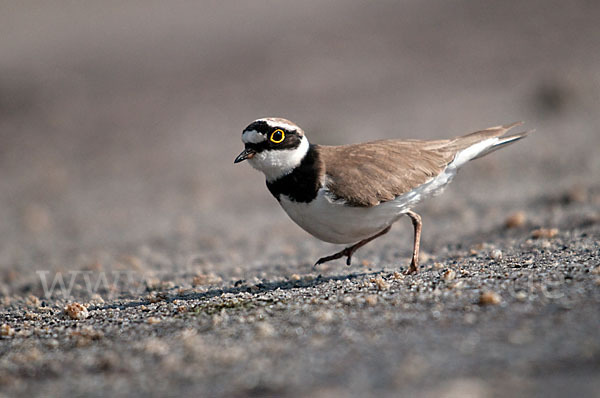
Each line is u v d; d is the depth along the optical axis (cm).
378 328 607
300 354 566
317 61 2900
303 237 1341
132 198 1786
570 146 1680
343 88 2575
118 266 1200
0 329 724
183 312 729
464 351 537
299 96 2547
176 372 556
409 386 488
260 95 2597
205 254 1263
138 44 3275
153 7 3922
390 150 827
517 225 1137
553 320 576
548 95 2105
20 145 2339
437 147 862
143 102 2639
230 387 519
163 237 1434
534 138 1817
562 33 2850
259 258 1198
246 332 632
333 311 667
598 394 450
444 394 467
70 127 2462
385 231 916
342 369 529
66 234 1549
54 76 2923
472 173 1630
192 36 3359
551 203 1266
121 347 633
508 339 550
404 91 2475
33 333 714
